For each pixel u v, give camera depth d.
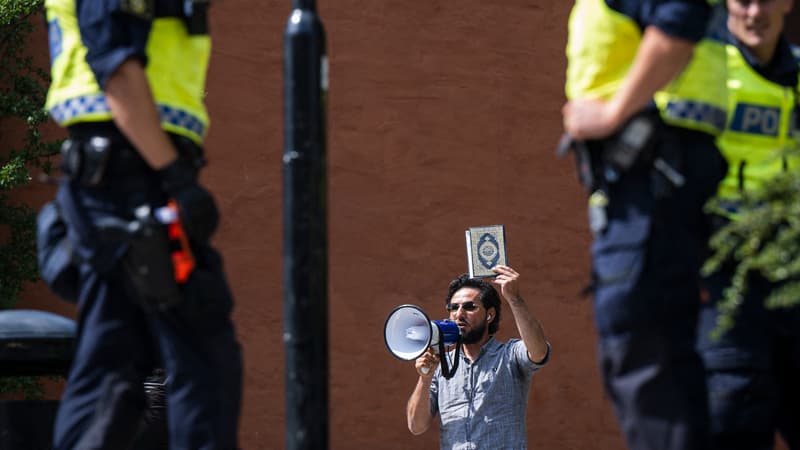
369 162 36.31
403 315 22.95
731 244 10.98
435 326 22.80
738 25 13.77
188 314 12.15
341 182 36.12
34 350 17.47
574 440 36.12
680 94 11.67
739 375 13.14
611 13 11.65
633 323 11.15
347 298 35.69
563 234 36.94
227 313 12.53
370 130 36.44
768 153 13.82
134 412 12.55
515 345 23.83
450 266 36.25
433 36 37.06
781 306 12.95
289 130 12.41
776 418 13.38
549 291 36.62
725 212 12.66
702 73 11.78
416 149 36.53
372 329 35.69
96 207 12.21
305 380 12.12
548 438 36.03
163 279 11.78
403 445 35.38
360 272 35.84
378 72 36.69
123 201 12.19
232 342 12.56
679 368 11.17
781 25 13.78
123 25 11.81
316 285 12.24
